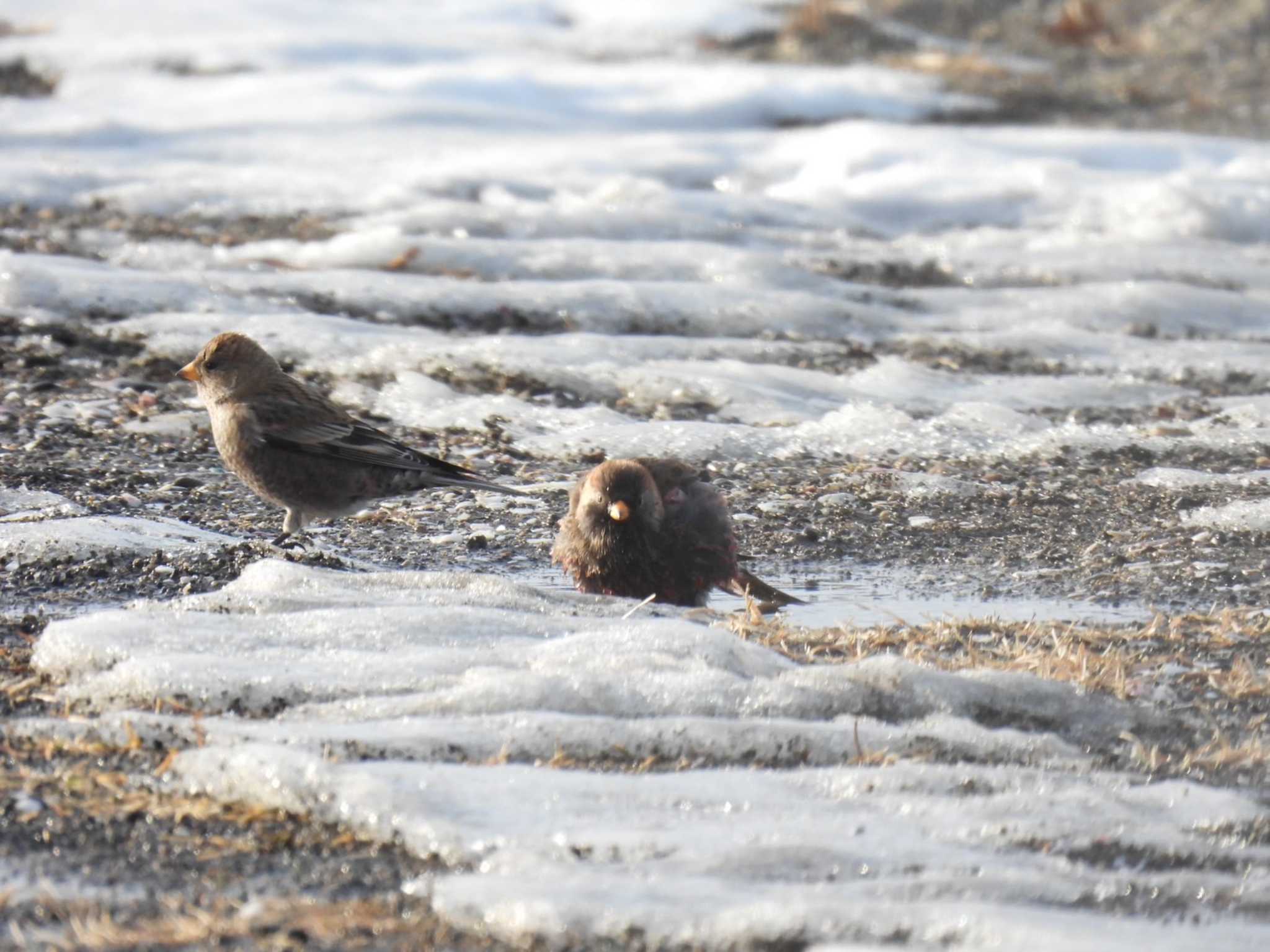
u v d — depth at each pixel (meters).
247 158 51.06
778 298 36.19
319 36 69.00
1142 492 24.48
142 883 10.56
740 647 14.72
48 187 44.75
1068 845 11.01
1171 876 10.50
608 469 19.03
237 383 21.48
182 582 18.44
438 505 23.55
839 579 20.25
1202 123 64.00
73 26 70.88
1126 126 63.25
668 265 38.88
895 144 52.72
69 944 9.66
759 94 62.28
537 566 20.70
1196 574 20.06
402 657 14.21
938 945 9.30
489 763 12.26
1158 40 78.81
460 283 35.94
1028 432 28.02
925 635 16.52
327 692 13.53
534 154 51.38
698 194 47.25
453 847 10.74
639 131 58.31
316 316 33.16
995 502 23.97
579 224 42.69
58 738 12.84
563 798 11.43
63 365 29.95
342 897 10.30
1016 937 9.23
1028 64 74.81
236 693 13.48
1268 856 11.00
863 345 34.44
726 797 11.59
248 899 10.30
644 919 9.66
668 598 19.27
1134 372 33.09
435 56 69.56
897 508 23.55
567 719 12.86
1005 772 12.23
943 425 28.05
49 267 34.16
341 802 11.30
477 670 13.86
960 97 65.56
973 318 36.84
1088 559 20.95
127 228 40.78
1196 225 45.78
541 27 78.88
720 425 27.64
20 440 25.83
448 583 17.05
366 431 21.86
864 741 12.91
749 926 9.54
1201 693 14.95
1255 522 22.41
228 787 11.75
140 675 13.70
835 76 66.19
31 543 19.38
